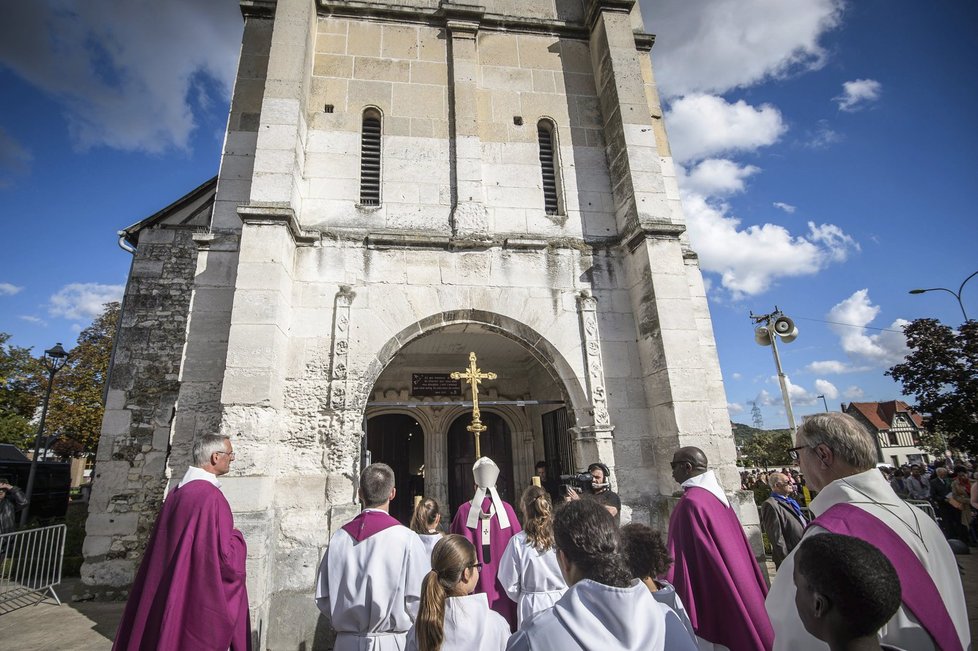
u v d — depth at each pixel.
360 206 8.01
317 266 7.44
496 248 8.09
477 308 7.78
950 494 10.99
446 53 9.23
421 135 8.62
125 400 9.41
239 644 3.80
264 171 7.15
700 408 7.18
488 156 8.77
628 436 7.58
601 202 8.88
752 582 3.41
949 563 2.06
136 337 9.77
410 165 8.41
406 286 7.65
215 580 3.68
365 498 3.82
